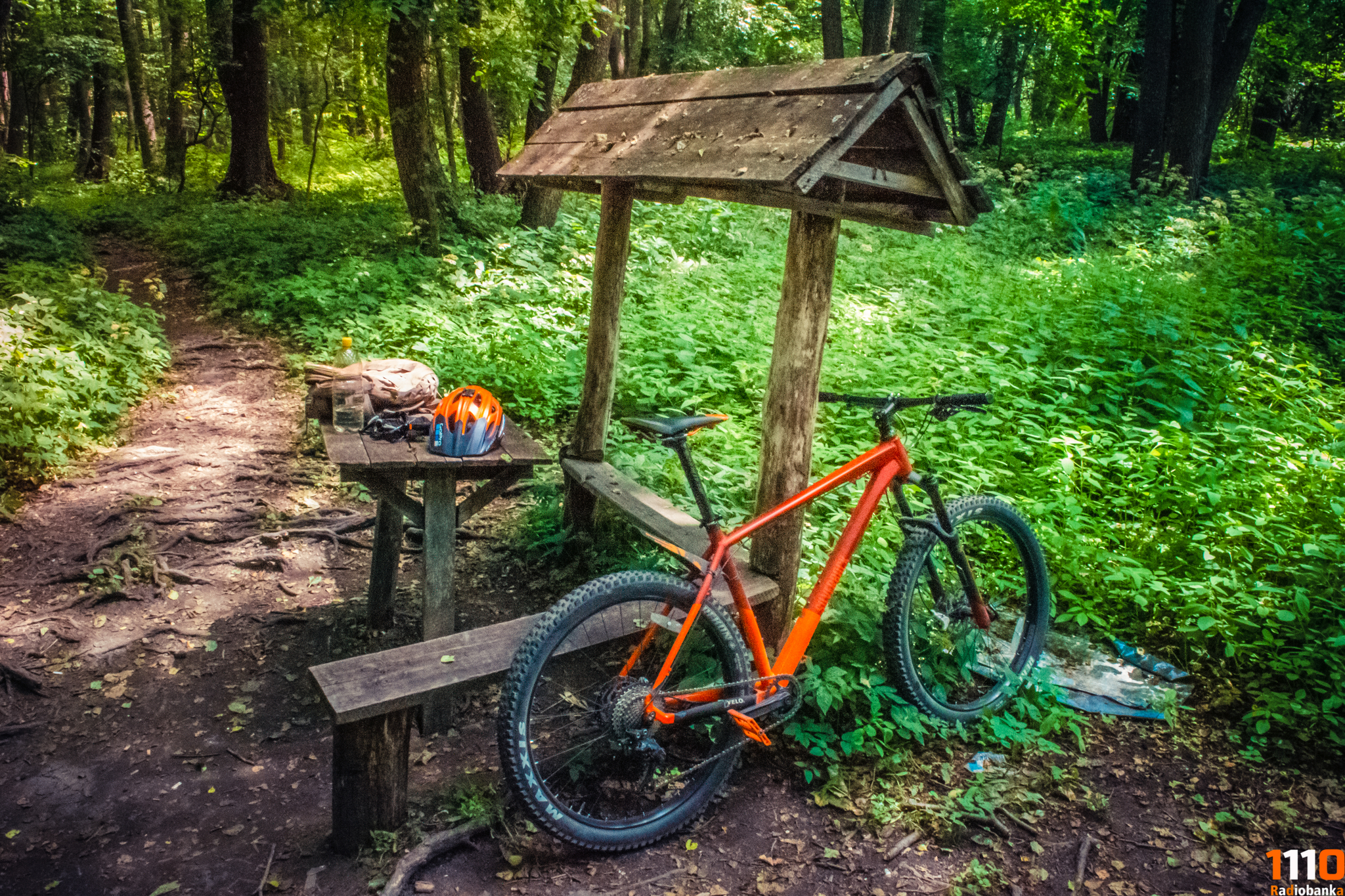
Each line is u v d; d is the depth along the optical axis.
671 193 3.53
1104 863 2.39
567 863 2.37
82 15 22.73
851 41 22.86
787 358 2.69
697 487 2.48
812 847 2.45
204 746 2.88
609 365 3.96
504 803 2.54
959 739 2.90
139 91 21.50
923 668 3.02
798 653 2.64
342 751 2.28
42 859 2.34
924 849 2.45
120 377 6.21
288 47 17.17
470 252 8.93
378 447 3.03
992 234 10.52
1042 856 2.42
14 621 3.52
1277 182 13.88
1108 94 21.73
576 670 3.21
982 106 26.78
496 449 3.15
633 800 2.58
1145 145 13.75
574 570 4.00
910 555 2.87
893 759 2.71
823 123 2.34
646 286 7.88
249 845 2.42
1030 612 3.23
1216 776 2.75
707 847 2.45
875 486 2.79
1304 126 22.14
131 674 3.27
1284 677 3.14
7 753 2.80
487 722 2.99
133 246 12.04
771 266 8.58
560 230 9.67
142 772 2.73
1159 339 5.87
